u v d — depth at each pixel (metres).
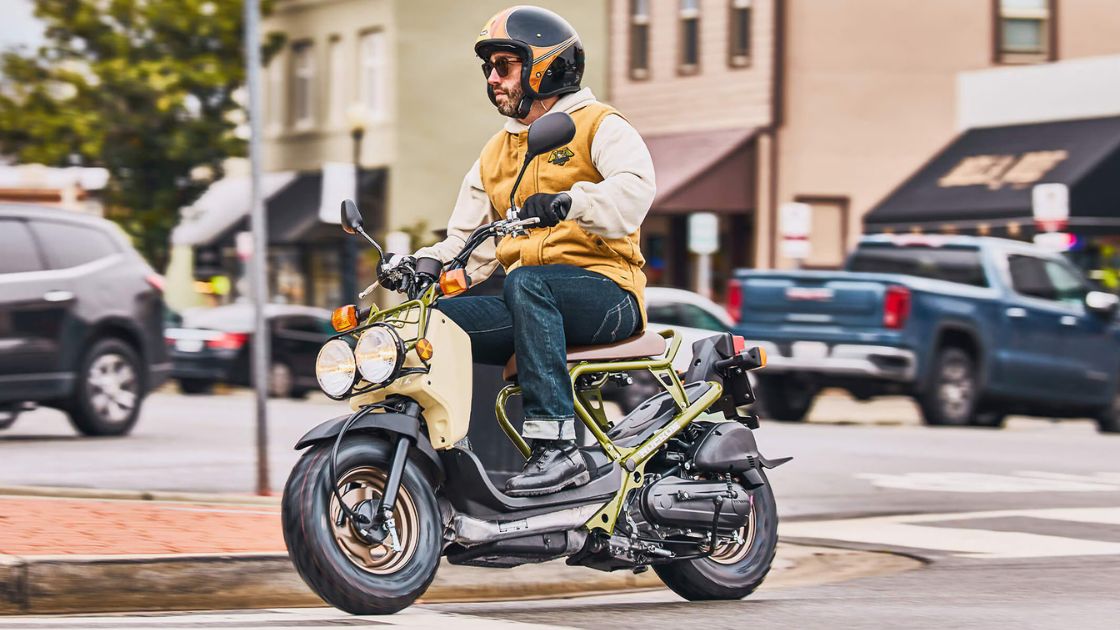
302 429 18.09
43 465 13.30
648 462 7.37
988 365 20.66
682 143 35.50
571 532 6.86
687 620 6.71
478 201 7.40
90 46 39.34
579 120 6.98
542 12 7.04
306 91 41.66
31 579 7.01
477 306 6.79
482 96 38.41
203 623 6.36
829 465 14.84
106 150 38.94
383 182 38.50
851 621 6.72
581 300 6.87
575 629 6.36
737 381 7.66
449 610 7.15
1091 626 6.64
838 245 34.53
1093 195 30.55
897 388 20.33
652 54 36.53
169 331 27.05
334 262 40.19
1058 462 15.59
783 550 9.68
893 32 34.38
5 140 38.94
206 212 44.19
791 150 34.34
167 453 14.52
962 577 8.41
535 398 6.76
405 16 37.97
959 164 33.16
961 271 21.17
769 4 34.22
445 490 6.63
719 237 35.69
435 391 6.47
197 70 39.44
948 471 14.47
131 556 7.33
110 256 16.34
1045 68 32.81
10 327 15.17
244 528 8.72
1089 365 21.73
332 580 6.22
